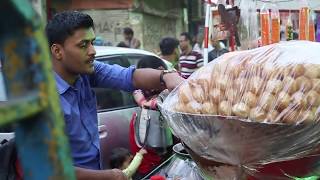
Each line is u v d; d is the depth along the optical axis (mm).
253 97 1662
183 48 6836
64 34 2100
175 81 2236
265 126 1605
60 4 10344
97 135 2332
